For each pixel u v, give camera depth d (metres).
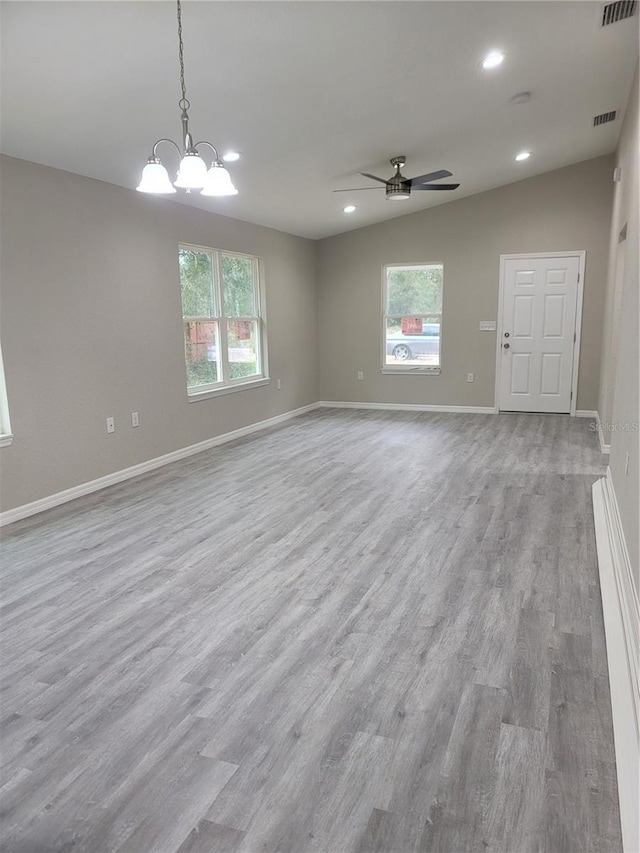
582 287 6.81
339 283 7.93
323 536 3.39
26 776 1.66
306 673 2.11
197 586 2.80
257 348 6.76
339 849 1.41
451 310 7.43
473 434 6.15
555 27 3.30
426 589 2.72
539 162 6.23
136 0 2.35
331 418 7.33
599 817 1.48
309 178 5.22
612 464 3.62
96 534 3.49
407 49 3.23
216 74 3.06
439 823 1.48
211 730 1.83
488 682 2.03
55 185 3.89
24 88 2.85
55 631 2.42
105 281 4.36
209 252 5.79
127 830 1.48
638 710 1.69
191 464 5.14
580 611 2.50
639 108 3.20
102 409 4.40
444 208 7.24
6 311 3.60
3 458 3.64
